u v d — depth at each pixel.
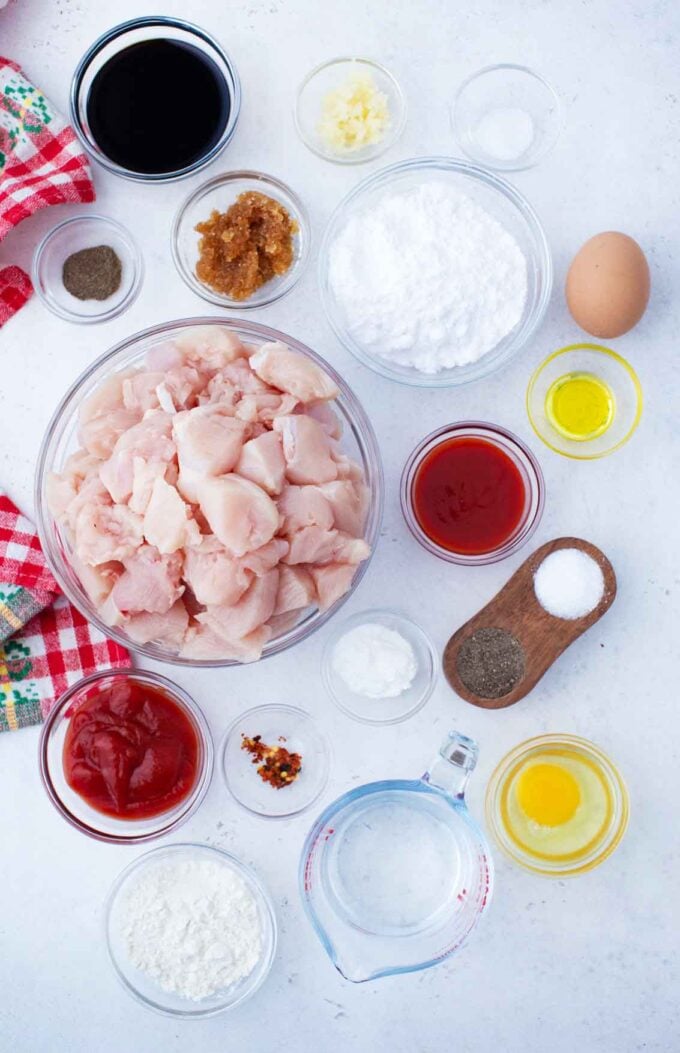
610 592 1.78
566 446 1.85
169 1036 1.83
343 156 1.85
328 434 1.65
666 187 1.87
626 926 1.85
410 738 1.84
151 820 1.78
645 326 1.86
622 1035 1.84
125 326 1.84
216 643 1.55
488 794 1.81
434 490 1.81
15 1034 1.82
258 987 1.81
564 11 1.86
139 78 1.79
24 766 1.82
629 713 1.86
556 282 1.86
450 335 1.78
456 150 1.87
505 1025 1.84
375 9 1.85
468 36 1.86
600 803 1.84
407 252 1.73
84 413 1.58
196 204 1.85
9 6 1.82
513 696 1.78
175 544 1.45
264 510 1.44
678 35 1.86
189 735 1.80
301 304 1.84
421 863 1.85
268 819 1.83
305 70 1.85
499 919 1.84
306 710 1.84
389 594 1.84
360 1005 1.83
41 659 1.80
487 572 1.83
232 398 1.54
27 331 1.82
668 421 1.86
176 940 1.76
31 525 1.78
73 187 1.78
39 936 1.82
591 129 1.87
